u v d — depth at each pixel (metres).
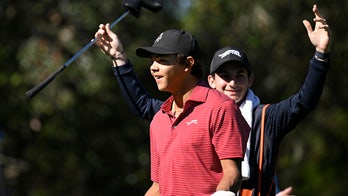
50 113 48.97
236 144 13.78
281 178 63.69
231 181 13.39
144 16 49.97
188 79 14.53
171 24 56.03
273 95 57.06
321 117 58.91
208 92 14.24
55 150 54.44
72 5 45.88
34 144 53.50
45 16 46.94
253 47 49.72
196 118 14.02
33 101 46.75
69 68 46.31
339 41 47.97
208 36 58.50
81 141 55.06
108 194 58.72
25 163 51.56
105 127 56.75
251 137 16.14
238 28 50.09
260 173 16.00
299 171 63.75
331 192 64.19
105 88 50.84
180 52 14.40
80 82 46.69
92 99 52.59
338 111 57.00
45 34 46.59
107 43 17.80
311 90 15.48
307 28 15.52
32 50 45.75
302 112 15.78
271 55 52.47
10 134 51.72
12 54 48.16
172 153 14.12
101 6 46.31
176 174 14.02
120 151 58.41
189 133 13.98
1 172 29.05
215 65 16.75
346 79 53.16
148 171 61.38
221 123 13.84
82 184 57.22
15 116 49.69
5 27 47.47
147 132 59.84
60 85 46.59
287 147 62.09
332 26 47.72
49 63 45.69
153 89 59.94
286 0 47.44
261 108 16.33
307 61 50.62
